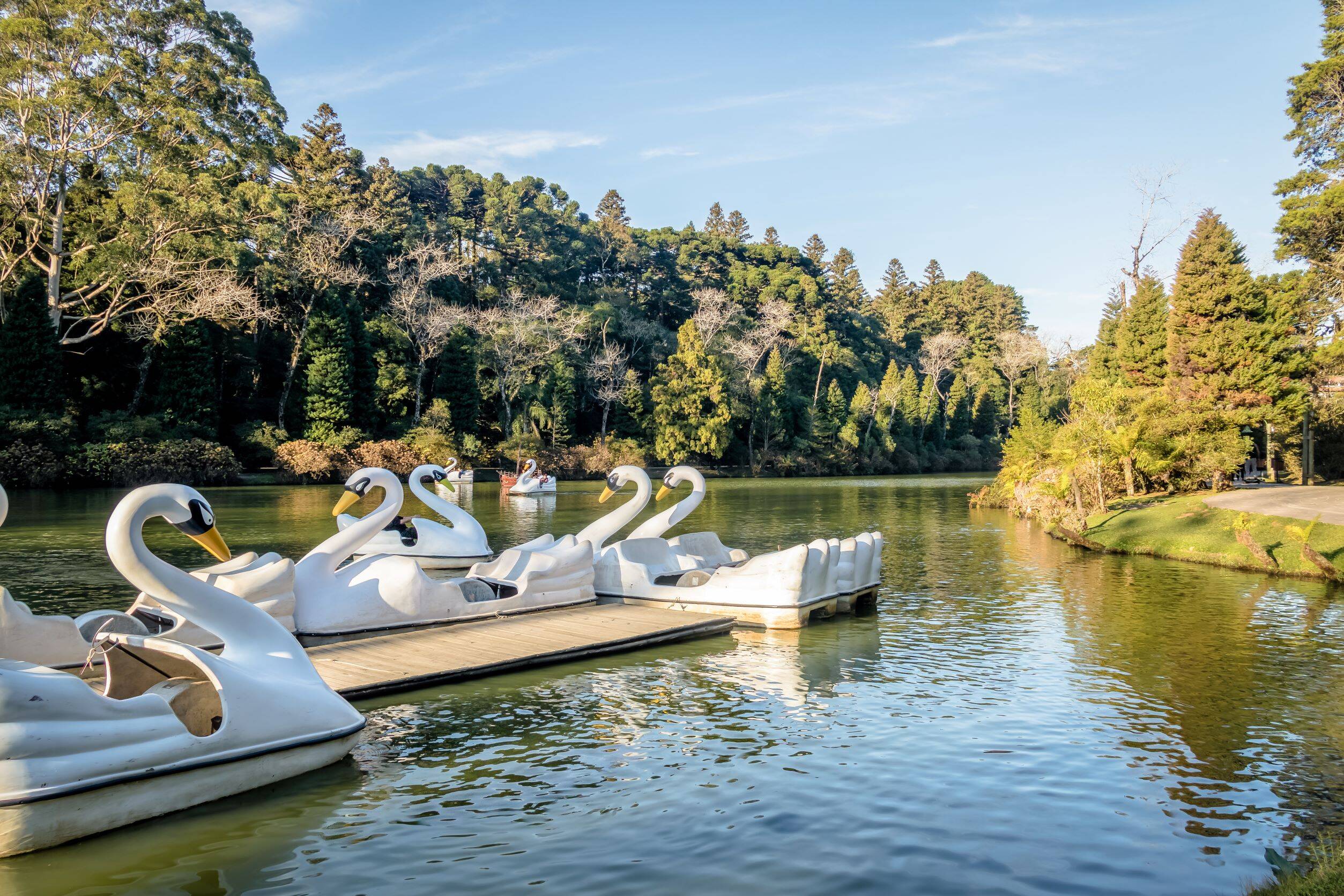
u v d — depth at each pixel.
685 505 15.04
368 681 8.43
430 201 83.94
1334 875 4.66
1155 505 25.78
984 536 24.47
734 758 6.92
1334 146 37.03
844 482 60.19
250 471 48.34
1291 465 38.16
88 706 5.33
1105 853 5.36
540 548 13.98
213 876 4.97
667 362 72.44
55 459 36.69
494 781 6.39
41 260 43.62
